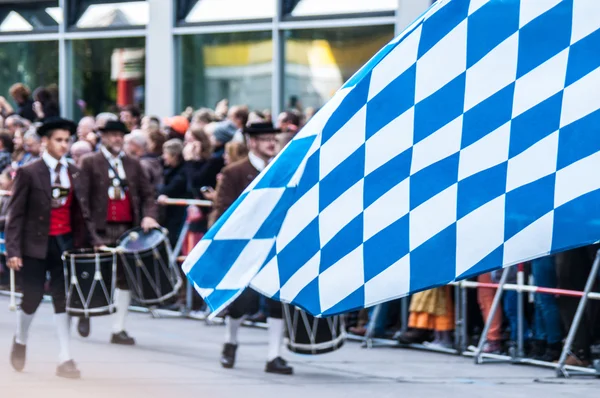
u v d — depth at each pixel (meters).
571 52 7.16
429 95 7.59
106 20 40.69
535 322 20.92
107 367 20.00
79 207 19.61
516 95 7.30
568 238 7.14
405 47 7.66
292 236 8.15
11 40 43.16
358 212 7.86
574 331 19.38
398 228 7.71
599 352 20.30
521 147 7.27
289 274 8.17
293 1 36.09
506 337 21.66
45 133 19.48
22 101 36.69
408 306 23.27
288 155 8.19
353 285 7.92
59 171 19.53
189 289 27.53
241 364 20.75
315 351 19.50
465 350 22.12
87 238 19.59
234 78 37.50
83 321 23.39
